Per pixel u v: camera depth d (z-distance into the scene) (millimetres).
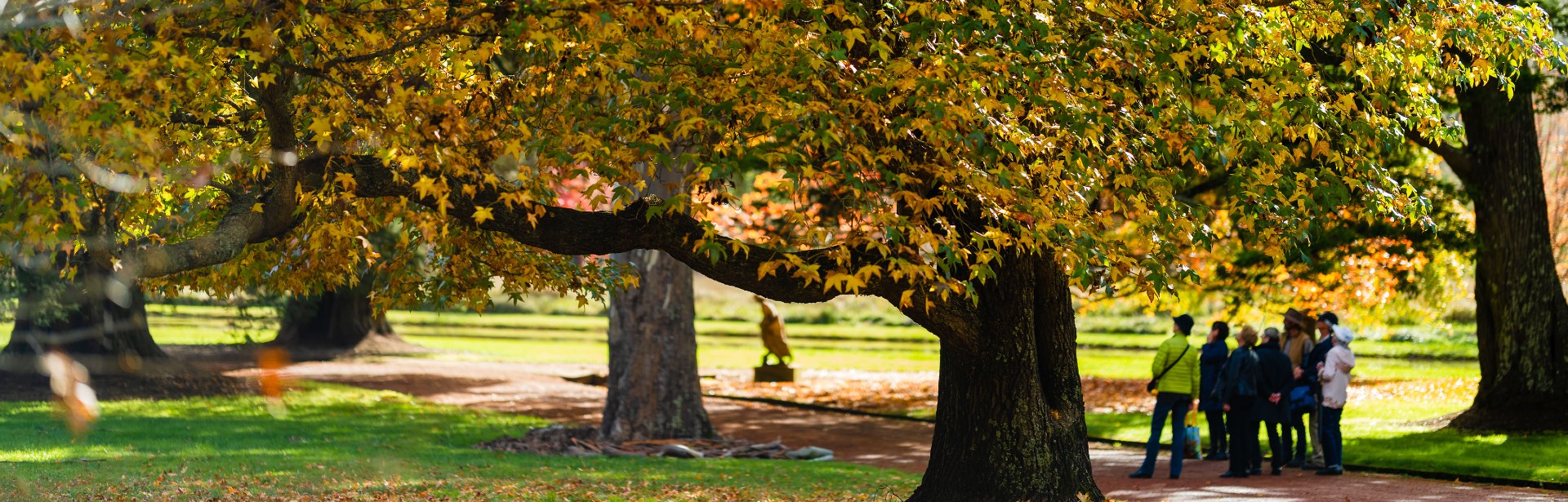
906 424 19141
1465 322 39812
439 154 5711
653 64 6844
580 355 35938
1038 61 6543
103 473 9883
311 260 7270
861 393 24016
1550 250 15227
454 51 6746
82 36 4820
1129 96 7102
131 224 6758
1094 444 15945
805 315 48875
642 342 15930
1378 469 12180
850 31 6340
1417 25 8094
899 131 6254
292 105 6730
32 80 4473
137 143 4711
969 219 7793
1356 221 15727
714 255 5992
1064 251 6434
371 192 6613
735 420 19594
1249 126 7133
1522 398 15000
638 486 10484
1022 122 7266
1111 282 6980
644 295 15945
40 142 4664
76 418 2504
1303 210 7324
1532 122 15195
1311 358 12188
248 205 6203
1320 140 7758
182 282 7867
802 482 11109
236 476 10086
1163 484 10898
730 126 6609
